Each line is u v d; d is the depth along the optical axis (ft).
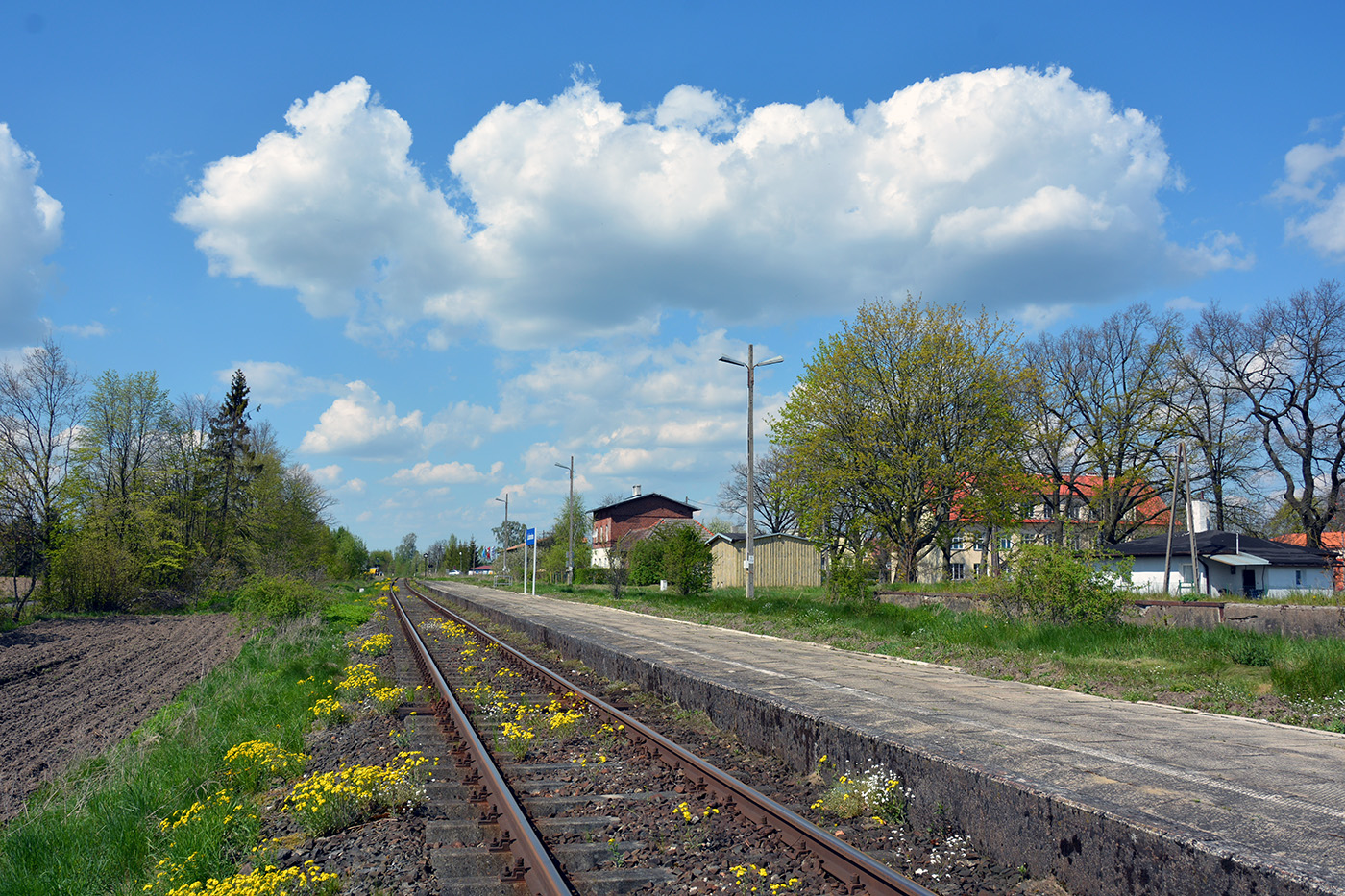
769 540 189.06
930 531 123.75
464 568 429.79
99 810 26.45
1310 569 131.03
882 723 26.05
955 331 120.88
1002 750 22.61
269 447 212.84
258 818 22.85
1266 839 15.38
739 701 31.89
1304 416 138.72
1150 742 24.58
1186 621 62.90
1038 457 165.78
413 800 22.72
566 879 17.02
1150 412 151.12
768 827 20.11
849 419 122.01
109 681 61.52
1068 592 56.13
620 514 320.70
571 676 48.91
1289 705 32.32
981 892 16.89
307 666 54.44
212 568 148.25
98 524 128.36
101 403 146.00
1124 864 16.10
